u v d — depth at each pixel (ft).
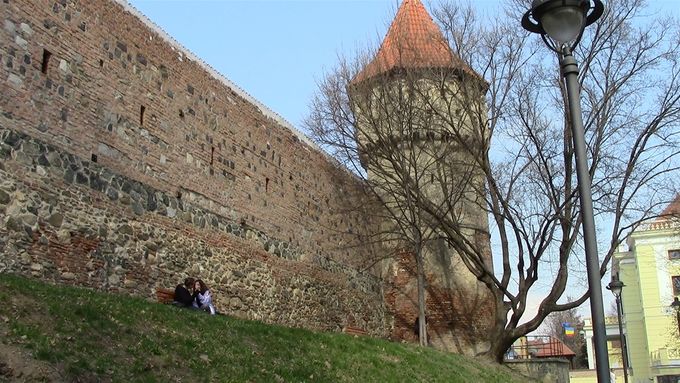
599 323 26.73
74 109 48.44
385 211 95.45
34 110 44.96
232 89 69.82
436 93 82.17
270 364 38.58
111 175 51.11
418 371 51.19
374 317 94.38
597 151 75.20
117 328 34.30
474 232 92.48
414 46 82.38
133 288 51.49
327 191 87.81
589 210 27.63
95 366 29.25
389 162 88.79
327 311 82.69
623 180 75.56
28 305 32.32
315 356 44.21
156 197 55.72
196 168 61.72
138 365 31.17
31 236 43.27
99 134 50.52
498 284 78.54
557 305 77.97
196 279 56.95
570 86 29.14
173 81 60.13
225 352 37.45
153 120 56.80
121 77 53.67
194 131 62.23
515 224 78.33
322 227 84.99
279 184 76.38
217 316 46.55
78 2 50.11
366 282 94.07
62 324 31.73
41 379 26.73
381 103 81.66
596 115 75.46
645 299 159.84
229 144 67.62
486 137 79.77
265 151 74.49
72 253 46.29
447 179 88.63
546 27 29.22
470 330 91.61
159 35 59.21
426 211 83.61
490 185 78.13
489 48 79.41
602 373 26.37
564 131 75.77
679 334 144.36
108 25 53.01
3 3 43.52
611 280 96.94
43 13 46.73
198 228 60.64
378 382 44.19
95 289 45.50
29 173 43.83
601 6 30.22
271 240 73.00
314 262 81.61
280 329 47.98
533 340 131.75
